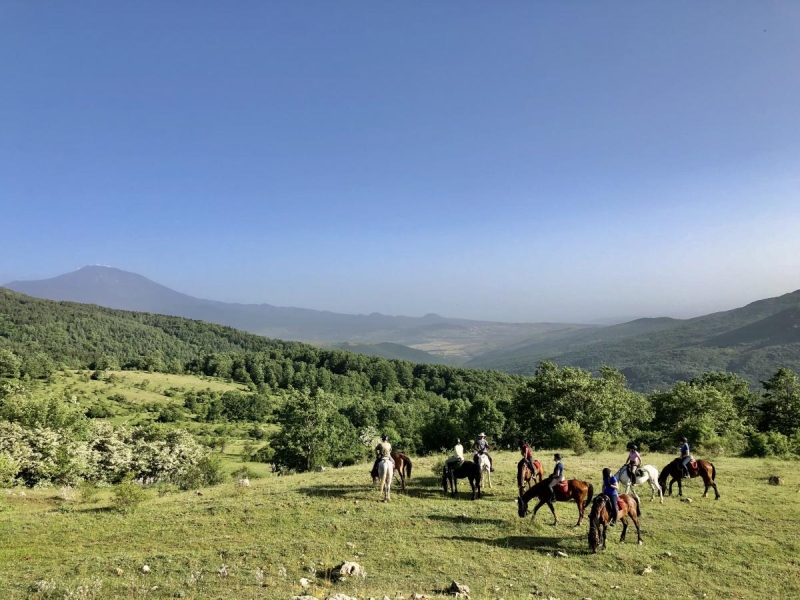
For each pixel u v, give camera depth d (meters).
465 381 184.38
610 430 51.75
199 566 13.52
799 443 40.62
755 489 22.44
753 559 14.62
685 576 13.44
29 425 49.53
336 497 21.61
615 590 12.36
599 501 15.34
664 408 60.41
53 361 184.38
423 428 76.88
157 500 23.44
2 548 16.06
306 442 66.25
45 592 11.52
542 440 53.97
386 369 197.50
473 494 21.69
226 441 96.69
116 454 48.00
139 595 11.34
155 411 126.56
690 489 22.67
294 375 197.62
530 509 19.83
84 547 16.00
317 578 12.57
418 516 18.50
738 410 66.00
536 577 13.02
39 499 26.67
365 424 97.50
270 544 15.38
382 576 12.73
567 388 53.94
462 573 13.20
